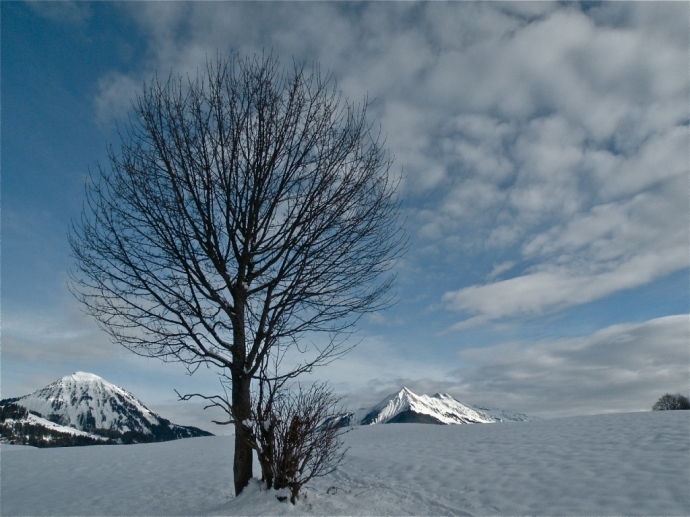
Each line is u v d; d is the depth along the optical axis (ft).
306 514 21.21
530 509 23.91
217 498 32.55
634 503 22.72
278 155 26.08
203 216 25.31
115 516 29.25
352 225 26.45
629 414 64.03
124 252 24.61
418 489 29.78
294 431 22.89
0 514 33.71
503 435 56.59
